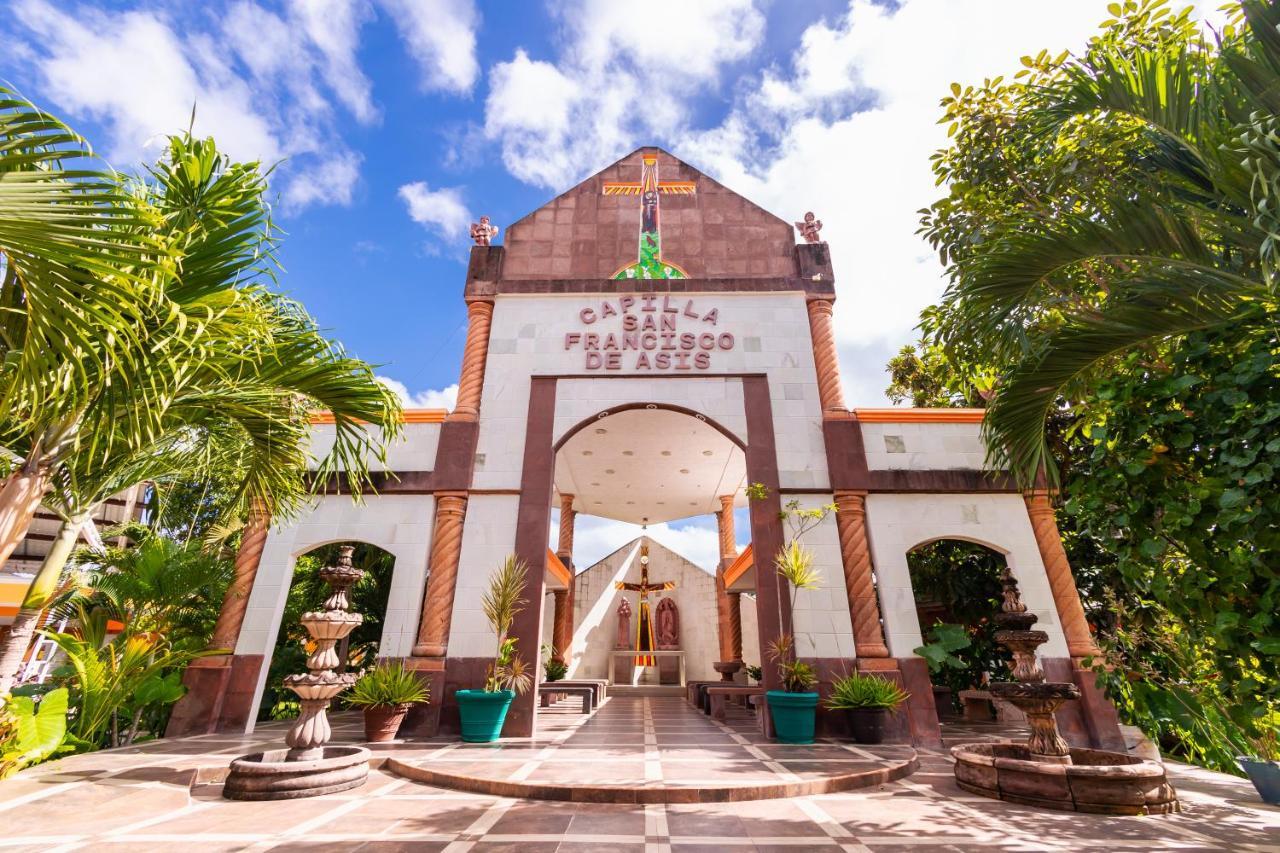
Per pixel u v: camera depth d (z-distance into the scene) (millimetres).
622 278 11469
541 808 4840
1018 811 4836
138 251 2893
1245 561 3729
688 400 10406
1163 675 7391
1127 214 4578
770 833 4195
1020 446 5555
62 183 2664
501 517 9539
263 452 5590
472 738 7922
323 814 4641
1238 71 3889
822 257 11531
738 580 16938
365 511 9500
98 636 8430
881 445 9875
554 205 12211
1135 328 4637
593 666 21828
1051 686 5391
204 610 10227
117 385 3650
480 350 10688
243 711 8320
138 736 8805
